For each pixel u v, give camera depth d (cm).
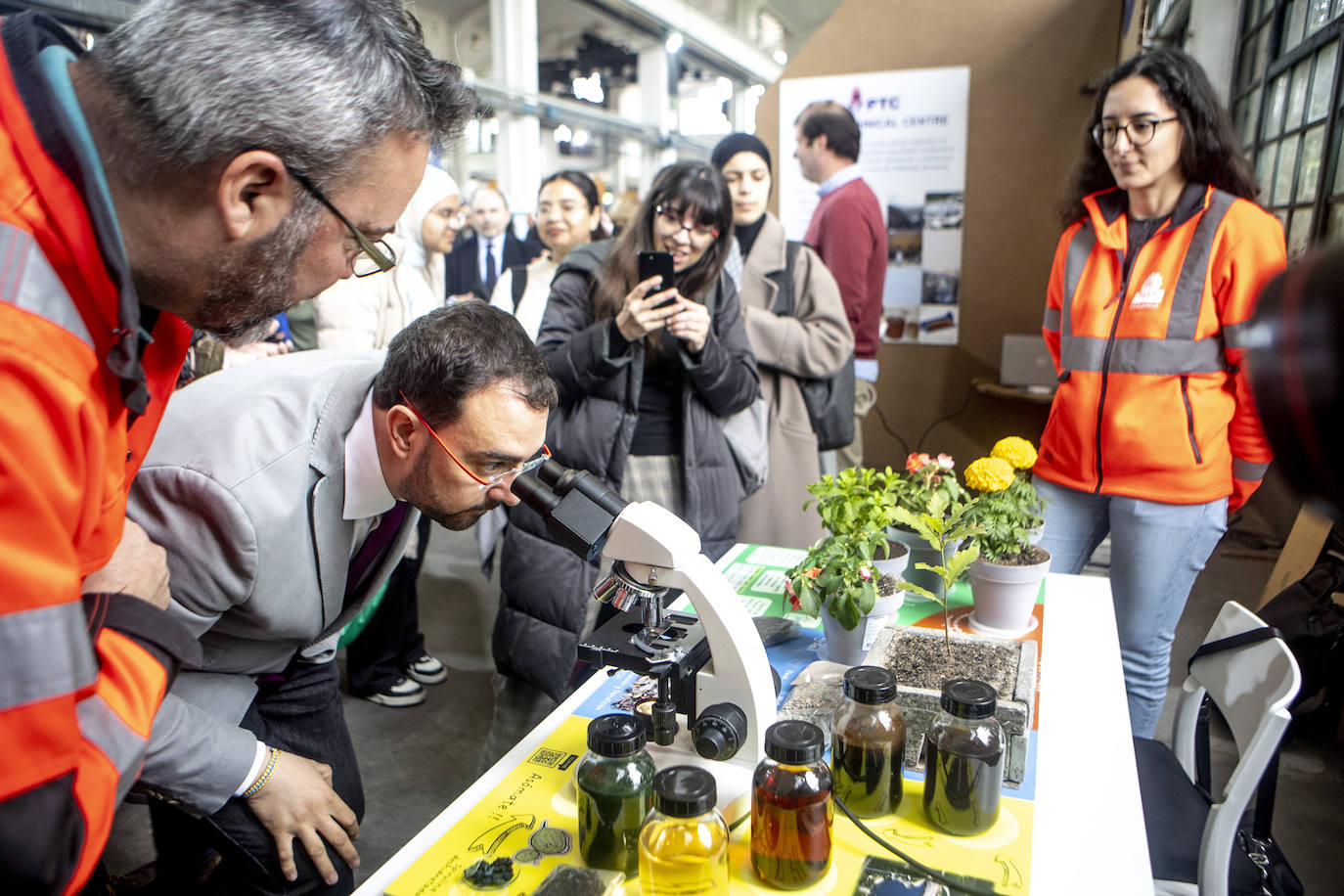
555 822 94
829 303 246
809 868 82
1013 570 137
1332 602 215
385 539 138
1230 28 374
